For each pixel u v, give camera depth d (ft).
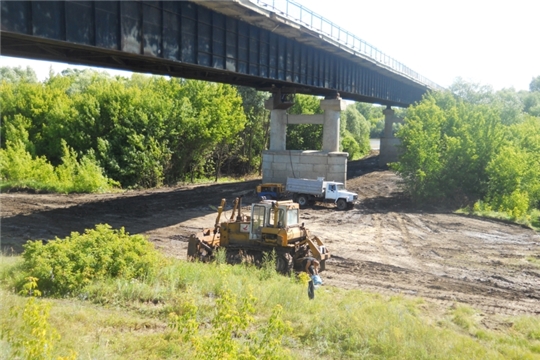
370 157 320.09
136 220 99.76
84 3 58.18
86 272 43.98
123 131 163.02
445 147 139.23
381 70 167.12
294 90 138.41
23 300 36.01
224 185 173.99
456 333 41.68
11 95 191.31
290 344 35.27
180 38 74.38
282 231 59.62
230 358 23.93
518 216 112.98
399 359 33.88
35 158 165.89
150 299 43.01
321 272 65.98
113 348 30.58
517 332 44.91
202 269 52.70
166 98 174.91
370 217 113.09
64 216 99.96
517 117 201.16
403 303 51.21
